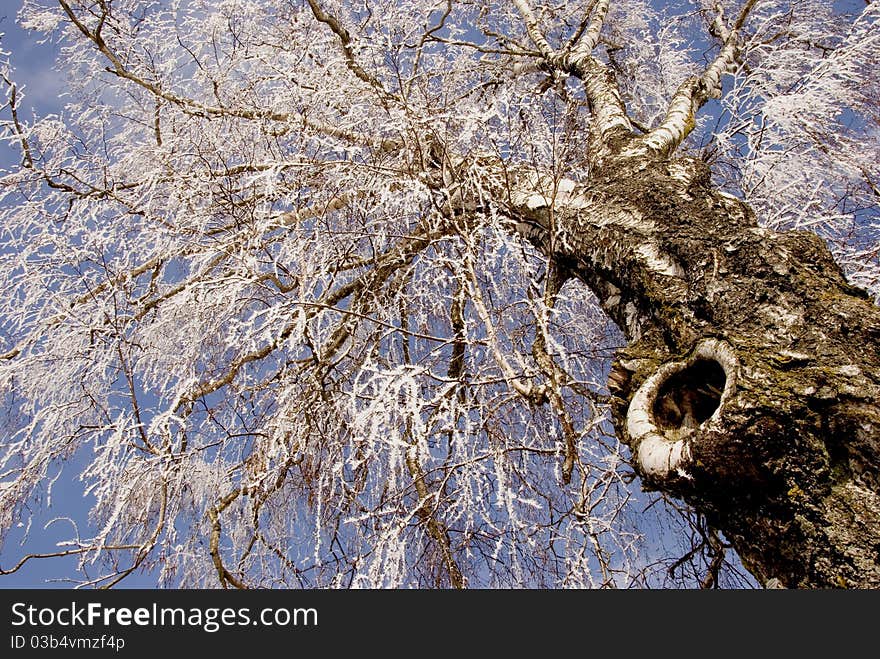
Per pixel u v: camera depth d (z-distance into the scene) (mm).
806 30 4848
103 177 3867
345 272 3699
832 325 1527
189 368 3371
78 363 3373
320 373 3264
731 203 2117
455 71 4559
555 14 5609
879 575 1125
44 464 3191
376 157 3350
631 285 2109
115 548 2709
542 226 2783
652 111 5426
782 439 1354
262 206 3406
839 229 3443
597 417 2426
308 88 3516
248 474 3193
